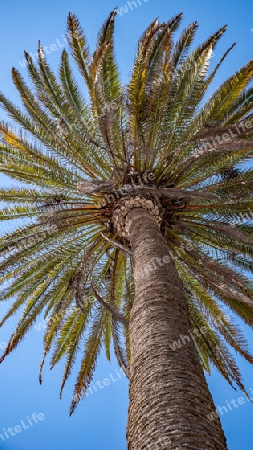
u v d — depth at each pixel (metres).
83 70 9.84
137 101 9.24
